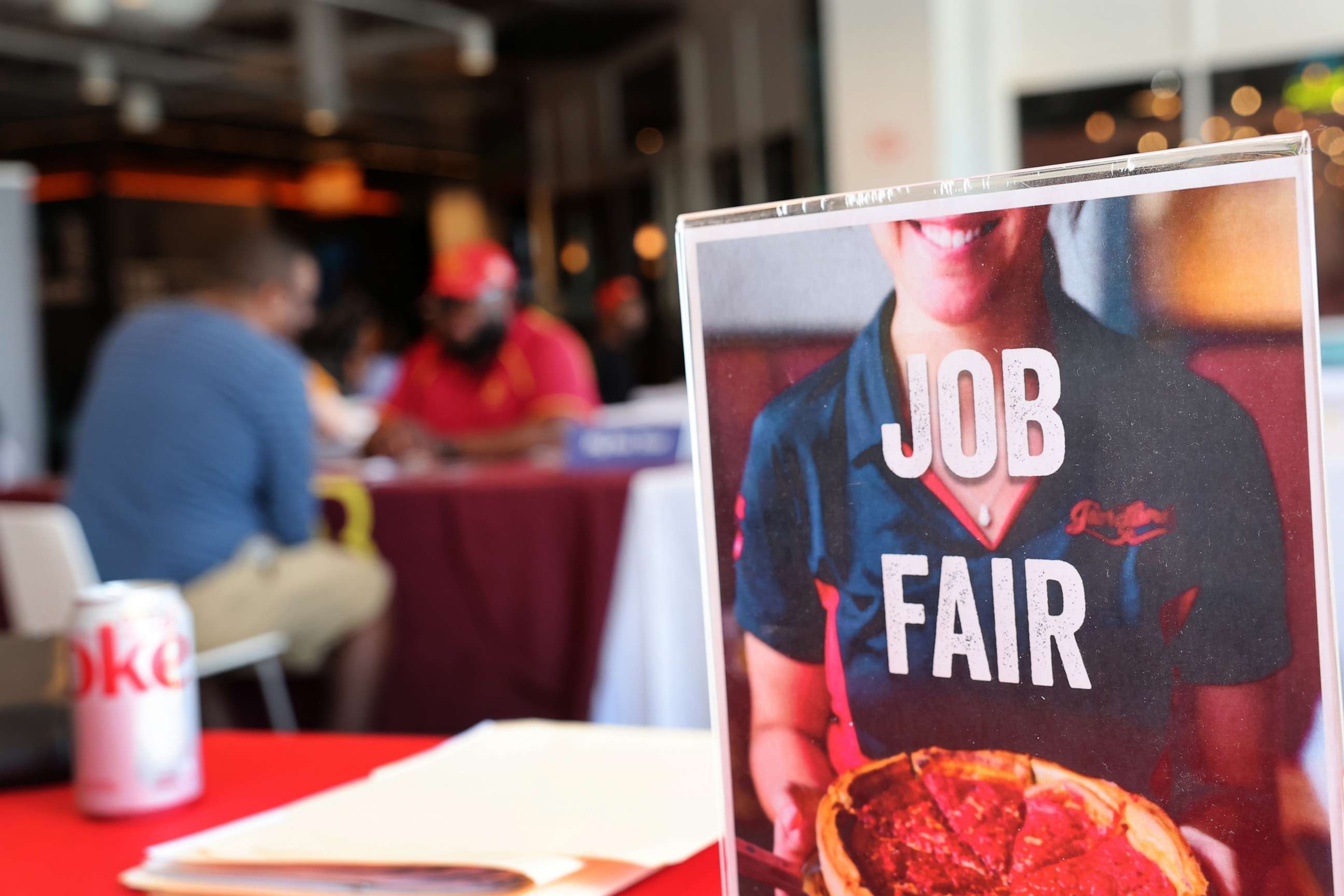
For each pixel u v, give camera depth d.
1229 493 0.33
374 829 0.56
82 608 0.65
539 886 0.49
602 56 8.59
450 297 3.44
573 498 2.36
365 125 9.23
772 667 0.39
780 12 7.47
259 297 2.42
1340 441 1.88
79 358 9.43
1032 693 0.36
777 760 0.39
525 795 0.60
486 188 10.70
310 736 0.81
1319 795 0.32
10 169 6.69
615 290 7.31
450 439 3.08
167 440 2.19
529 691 2.43
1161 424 0.33
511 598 2.42
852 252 0.37
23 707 0.71
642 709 2.35
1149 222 0.33
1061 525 0.35
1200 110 6.31
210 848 0.55
